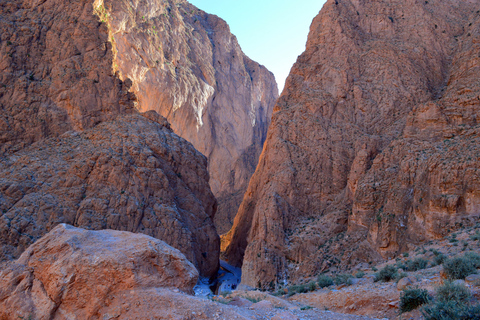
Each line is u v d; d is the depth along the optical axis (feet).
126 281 32.96
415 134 152.05
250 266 161.79
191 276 36.58
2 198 143.54
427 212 115.14
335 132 194.90
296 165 190.29
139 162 175.11
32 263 36.24
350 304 51.31
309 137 196.34
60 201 150.82
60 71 192.85
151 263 35.29
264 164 220.02
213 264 186.91
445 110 149.69
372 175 154.51
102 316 31.65
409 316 38.60
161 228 163.22
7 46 189.26
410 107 193.16
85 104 189.78
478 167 108.47
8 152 168.96
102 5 230.89
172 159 196.13
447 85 190.90
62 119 185.37
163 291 33.06
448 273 45.47
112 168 166.09
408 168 133.49
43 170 159.84
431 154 131.64
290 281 148.87
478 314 31.01
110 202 157.48
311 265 147.23
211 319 30.35
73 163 164.25
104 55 205.36
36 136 177.78
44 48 199.62
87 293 32.94
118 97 200.64
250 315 36.01
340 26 231.09
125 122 193.06
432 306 34.88
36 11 208.85
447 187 112.47
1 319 33.53
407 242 117.80
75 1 213.46
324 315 41.04
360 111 199.93
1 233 131.03
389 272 64.44
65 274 33.76
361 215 147.95
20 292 34.53
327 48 228.22
